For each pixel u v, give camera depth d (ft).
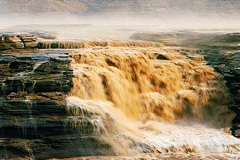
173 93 56.08
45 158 44.29
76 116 45.50
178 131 50.55
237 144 48.29
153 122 52.44
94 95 50.26
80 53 56.08
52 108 45.27
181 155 45.37
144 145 46.01
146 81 56.03
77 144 44.88
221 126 53.36
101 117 46.11
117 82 52.65
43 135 44.65
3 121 44.45
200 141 48.08
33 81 46.75
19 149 43.98
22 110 44.73
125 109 52.24
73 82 49.57
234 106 53.83
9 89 46.26
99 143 45.29
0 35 56.44
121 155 45.27
